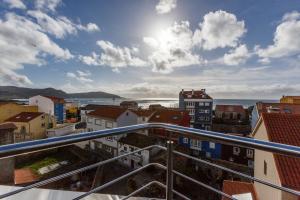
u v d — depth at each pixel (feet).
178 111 104.83
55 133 111.65
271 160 22.76
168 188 6.03
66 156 76.64
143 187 6.56
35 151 3.77
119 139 77.15
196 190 54.95
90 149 85.71
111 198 8.02
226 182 29.63
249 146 4.50
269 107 79.36
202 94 147.43
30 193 7.82
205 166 69.97
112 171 67.05
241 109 161.89
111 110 97.40
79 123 147.64
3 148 3.43
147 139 73.31
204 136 5.13
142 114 106.22
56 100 155.43
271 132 24.84
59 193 7.95
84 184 57.21
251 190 28.12
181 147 77.71
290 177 18.72
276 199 20.12
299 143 22.84
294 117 26.99
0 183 8.46
